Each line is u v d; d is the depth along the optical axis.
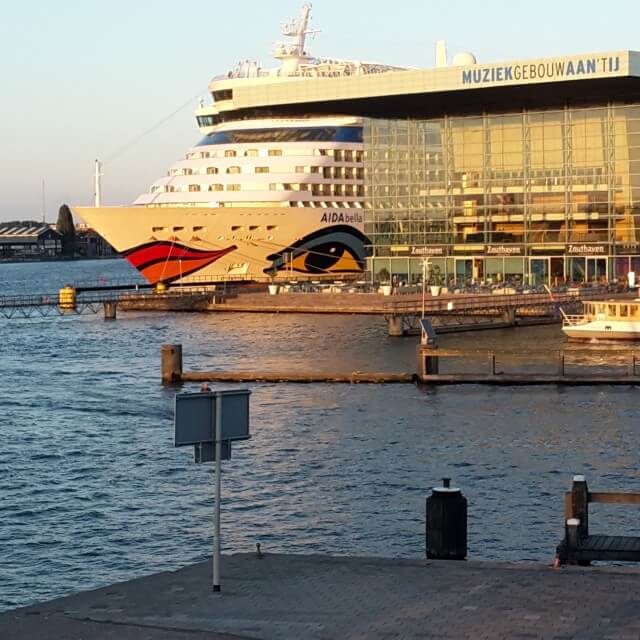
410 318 126.19
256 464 59.06
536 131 152.75
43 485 55.66
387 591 27.17
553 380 84.94
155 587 28.19
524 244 154.75
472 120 156.50
